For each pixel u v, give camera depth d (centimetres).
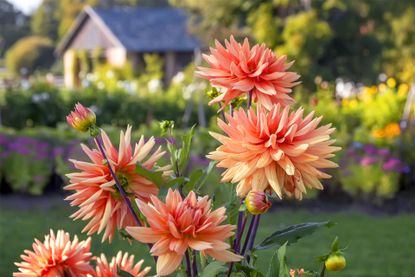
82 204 163
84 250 180
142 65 3300
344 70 1994
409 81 2208
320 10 1862
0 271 620
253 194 157
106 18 3431
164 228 147
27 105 1412
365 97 1316
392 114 1233
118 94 1465
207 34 1834
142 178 169
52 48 5275
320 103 1184
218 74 175
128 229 146
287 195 161
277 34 1725
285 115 158
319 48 1700
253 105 200
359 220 836
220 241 146
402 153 955
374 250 704
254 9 1800
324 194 923
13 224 795
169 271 144
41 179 944
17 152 942
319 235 759
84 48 3647
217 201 194
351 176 902
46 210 875
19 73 5156
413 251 701
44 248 175
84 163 167
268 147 156
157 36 3334
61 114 1441
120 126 1452
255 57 174
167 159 540
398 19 2153
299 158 156
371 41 2000
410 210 885
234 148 158
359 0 1928
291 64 177
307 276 173
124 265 188
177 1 2114
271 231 757
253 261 183
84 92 1459
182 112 1450
